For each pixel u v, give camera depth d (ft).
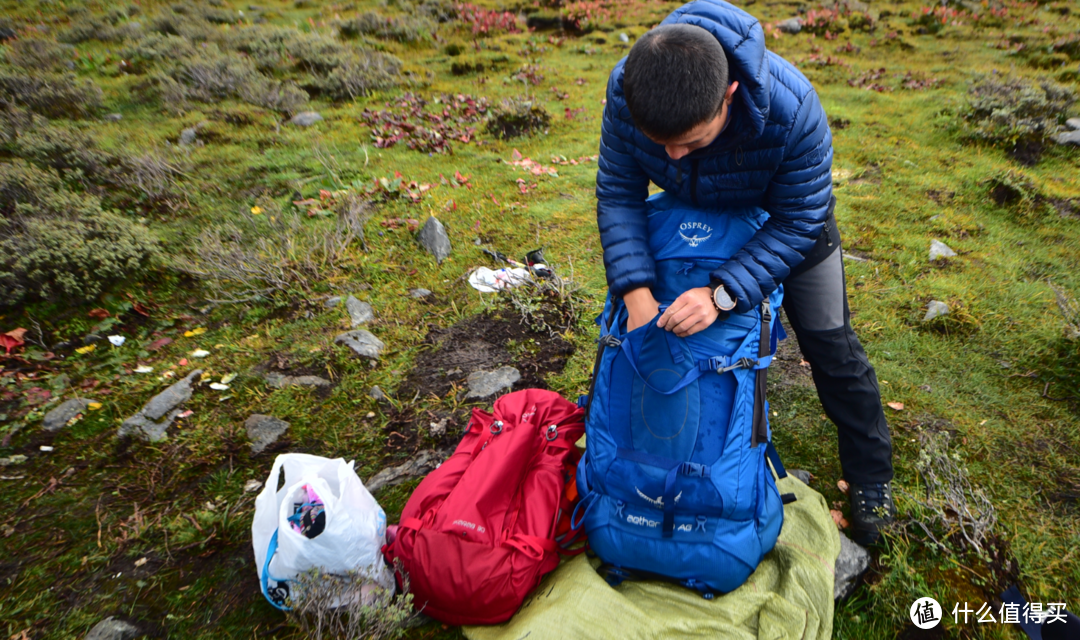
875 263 13.87
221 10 39.96
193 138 21.35
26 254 12.62
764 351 6.42
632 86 4.67
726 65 4.60
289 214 16.26
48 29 35.73
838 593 7.08
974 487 8.39
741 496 6.36
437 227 14.82
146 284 13.35
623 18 41.22
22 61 27.71
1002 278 13.14
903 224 15.51
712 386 6.37
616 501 6.63
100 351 11.68
